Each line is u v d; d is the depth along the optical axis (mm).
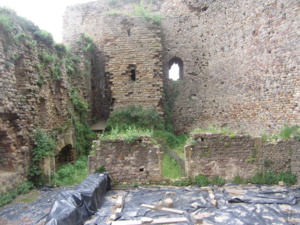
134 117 14773
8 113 8367
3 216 6805
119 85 15305
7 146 8586
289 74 9648
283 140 8445
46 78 10953
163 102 16203
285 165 8484
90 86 16781
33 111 9766
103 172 8516
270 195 7410
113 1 20125
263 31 11094
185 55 17438
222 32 14828
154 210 6582
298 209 6539
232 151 8555
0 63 7973
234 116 13766
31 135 9508
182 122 17469
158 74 15305
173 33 17625
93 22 20375
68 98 12898
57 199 6031
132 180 8625
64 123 12180
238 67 13305
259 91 11500
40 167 9578
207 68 16562
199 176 8617
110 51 15406
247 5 12297
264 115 11148
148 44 15336
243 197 7273
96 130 15625
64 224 5312
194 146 8617
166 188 8234
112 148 8578
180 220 5965
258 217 6098
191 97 17391
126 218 6180
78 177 10523
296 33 9273
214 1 15555
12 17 9117
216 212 6387
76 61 15086
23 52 9219
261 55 11312
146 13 15672
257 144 8500
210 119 16188
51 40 11477
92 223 5973
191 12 17266
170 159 12000
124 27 15391
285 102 9867
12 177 8398
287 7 9688
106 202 7281
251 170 8555
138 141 8586
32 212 6984
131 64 15344
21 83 9227
